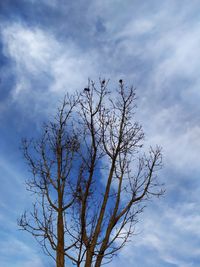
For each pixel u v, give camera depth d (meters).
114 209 11.84
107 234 11.41
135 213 11.89
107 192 11.92
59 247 11.18
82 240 11.02
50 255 11.24
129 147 12.60
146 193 12.20
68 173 12.20
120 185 12.14
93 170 11.88
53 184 12.10
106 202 11.80
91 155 12.09
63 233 11.42
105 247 11.22
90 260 11.02
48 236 11.44
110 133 12.60
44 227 11.54
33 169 12.32
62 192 11.99
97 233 11.36
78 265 10.74
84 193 11.54
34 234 11.48
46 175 12.23
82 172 12.12
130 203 11.99
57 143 12.64
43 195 12.01
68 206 11.79
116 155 12.35
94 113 12.61
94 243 11.22
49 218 11.69
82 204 11.38
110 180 12.09
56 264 11.00
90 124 12.45
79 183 12.01
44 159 12.45
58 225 11.54
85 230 11.41
